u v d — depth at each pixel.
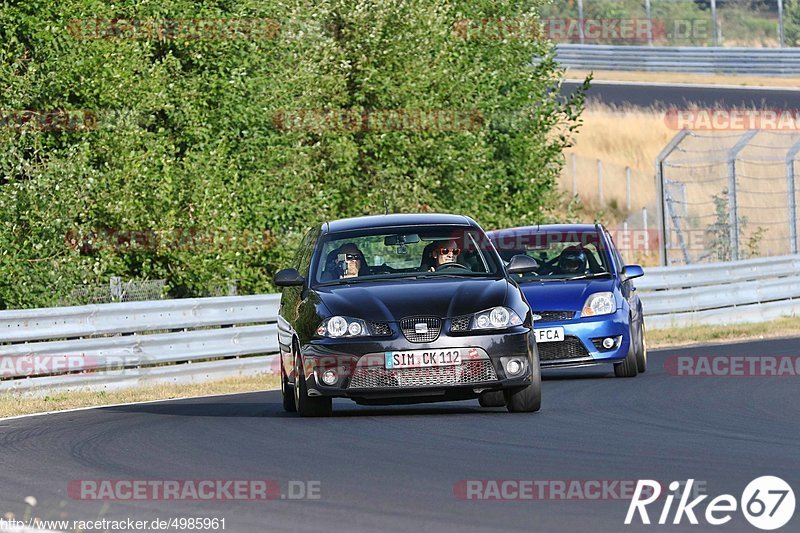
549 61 97.25
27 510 25.55
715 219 134.88
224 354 60.88
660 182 90.75
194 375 59.28
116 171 70.81
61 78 70.31
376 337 37.09
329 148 82.31
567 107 98.75
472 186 88.25
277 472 28.94
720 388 45.78
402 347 36.91
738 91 165.88
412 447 32.00
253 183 76.56
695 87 167.75
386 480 27.27
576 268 54.00
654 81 171.12
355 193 84.50
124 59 72.00
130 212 70.50
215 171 73.50
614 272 53.66
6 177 68.56
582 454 30.12
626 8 187.38
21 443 36.69
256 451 32.44
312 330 37.97
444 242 41.19
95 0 72.31
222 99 76.88
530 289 51.78
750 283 86.12
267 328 63.25
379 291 38.53
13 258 65.69
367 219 42.97
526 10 100.50
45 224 66.69
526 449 31.11
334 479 27.66
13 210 66.69
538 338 50.25
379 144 84.88
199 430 37.66
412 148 85.75
